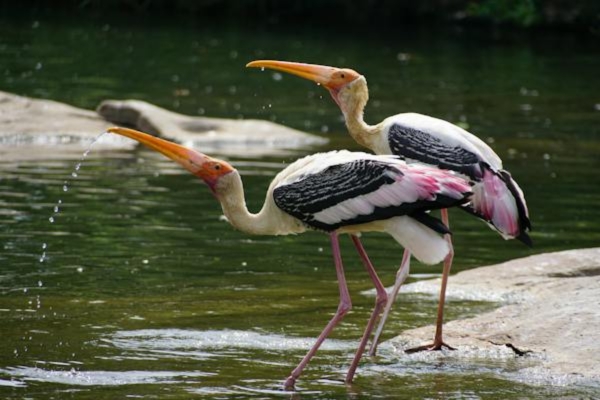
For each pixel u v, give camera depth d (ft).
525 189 58.29
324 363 31.76
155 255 43.78
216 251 44.96
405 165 29.63
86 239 45.57
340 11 160.15
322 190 30.01
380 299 30.66
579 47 134.00
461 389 29.17
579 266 40.96
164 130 69.41
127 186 56.03
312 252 45.75
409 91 96.53
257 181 57.16
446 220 33.81
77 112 72.54
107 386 28.86
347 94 36.22
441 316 33.09
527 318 34.45
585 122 82.53
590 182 60.34
